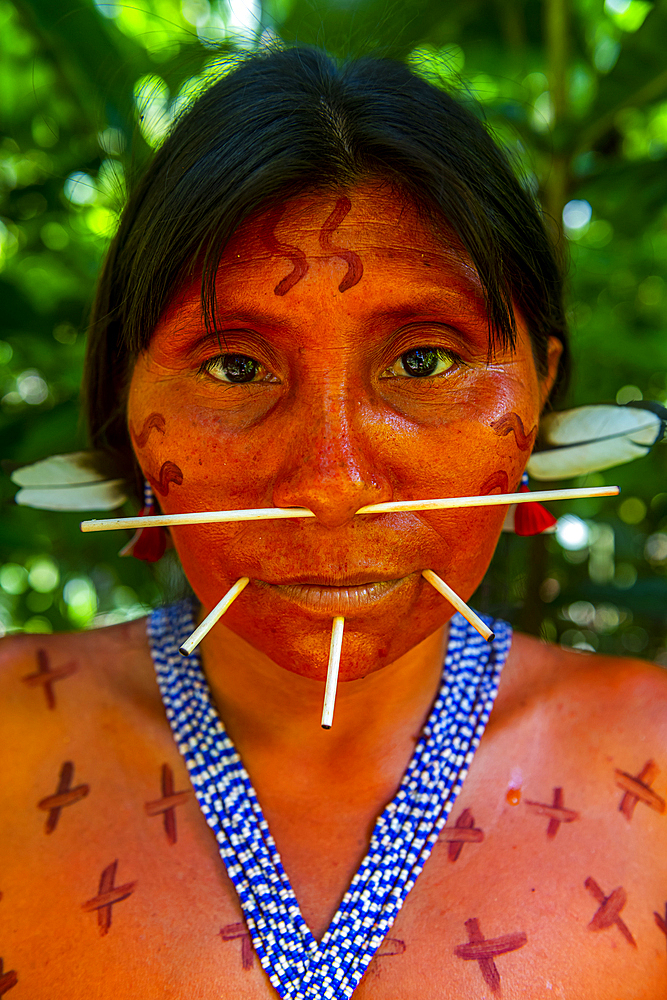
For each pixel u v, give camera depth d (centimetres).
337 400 81
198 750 106
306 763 104
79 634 121
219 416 85
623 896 98
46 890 97
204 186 83
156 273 86
